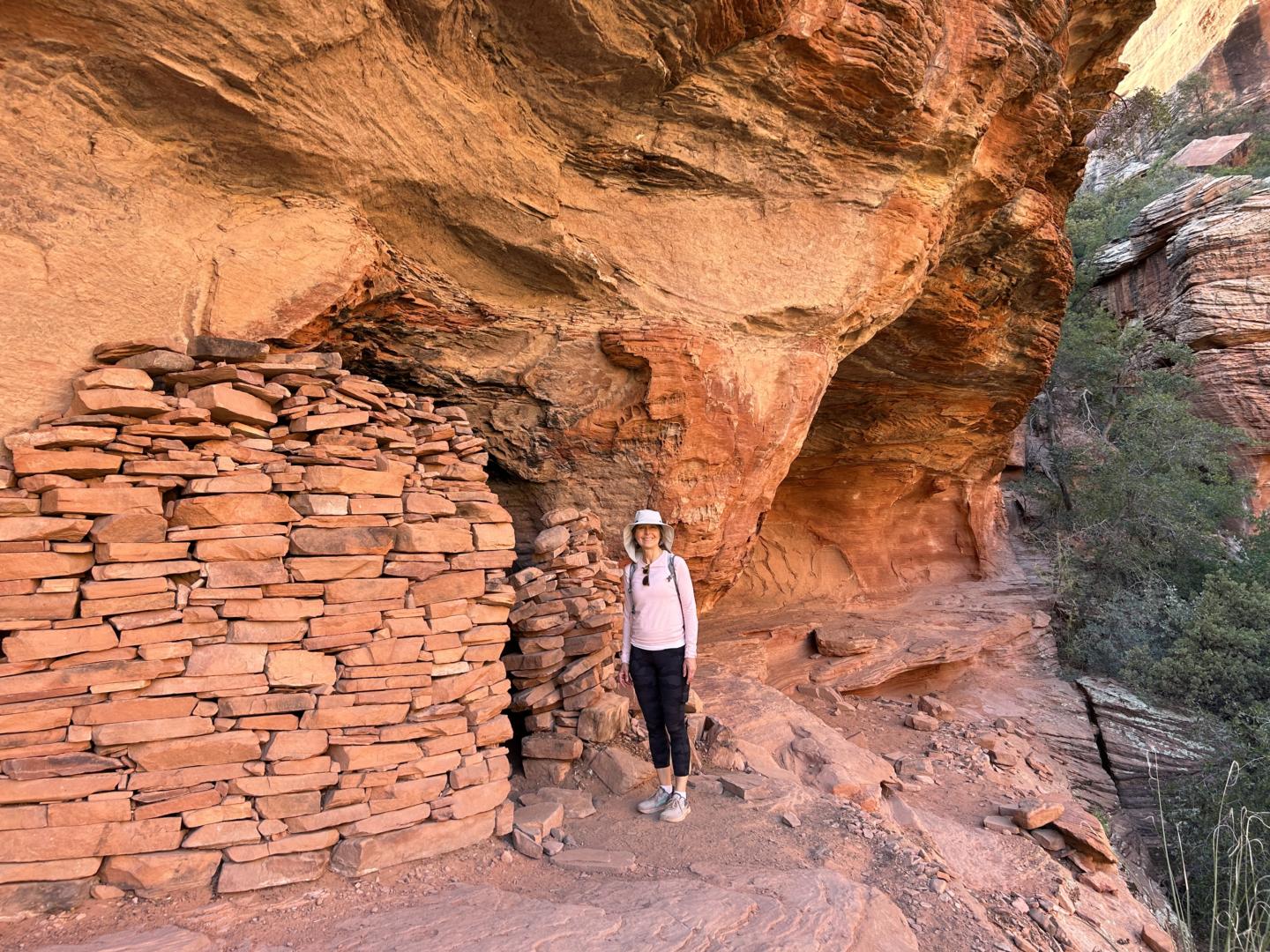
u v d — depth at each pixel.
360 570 3.25
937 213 6.68
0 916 2.51
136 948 2.39
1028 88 6.85
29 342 2.85
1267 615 11.49
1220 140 34.34
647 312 5.37
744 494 6.13
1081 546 15.16
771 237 5.82
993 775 7.98
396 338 4.70
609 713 4.59
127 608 2.78
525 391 5.23
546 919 2.77
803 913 3.01
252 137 3.39
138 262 3.16
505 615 3.76
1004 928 3.91
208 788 2.87
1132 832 9.08
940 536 13.47
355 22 3.37
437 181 4.18
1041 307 9.99
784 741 5.75
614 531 5.59
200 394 3.03
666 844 3.73
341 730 3.14
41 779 2.61
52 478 2.70
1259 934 5.51
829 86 5.40
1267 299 19.58
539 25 4.10
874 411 10.35
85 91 2.96
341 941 2.59
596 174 5.05
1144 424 17.44
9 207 2.82
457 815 3.37
